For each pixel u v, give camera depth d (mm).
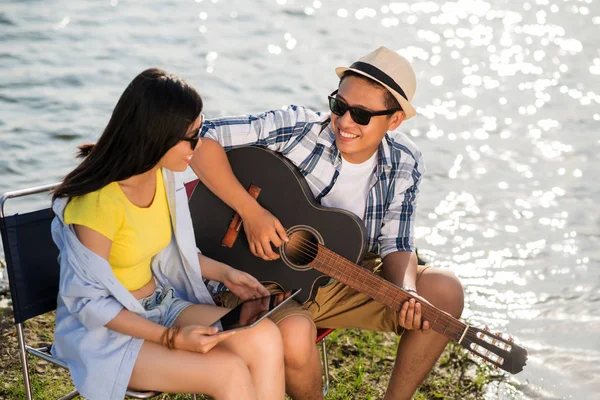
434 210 6090
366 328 3354
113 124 2490
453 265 5277
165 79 2480
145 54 9078
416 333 3172
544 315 4660
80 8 10484
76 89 7754
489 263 5312
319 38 10617
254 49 9805
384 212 3379
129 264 2705
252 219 3191
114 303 2600
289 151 3318
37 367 3697
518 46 10992
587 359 4164
